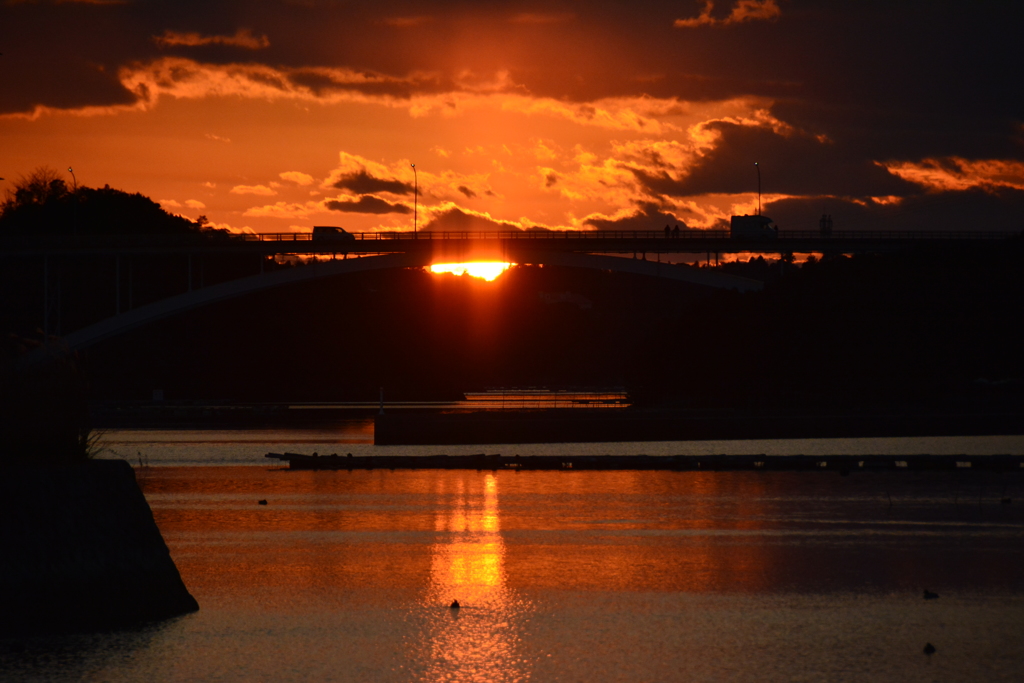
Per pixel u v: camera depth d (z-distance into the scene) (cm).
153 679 3462
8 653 3656
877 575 4928
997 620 4159
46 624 3828
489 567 5112
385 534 5981
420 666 3631
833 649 3809
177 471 9150
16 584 3797
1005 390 15825
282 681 3466
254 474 8881
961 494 7556
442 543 5716
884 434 12069
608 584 4778
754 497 7412
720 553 5438
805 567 5100
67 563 3906
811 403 15525
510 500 7288
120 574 4028
